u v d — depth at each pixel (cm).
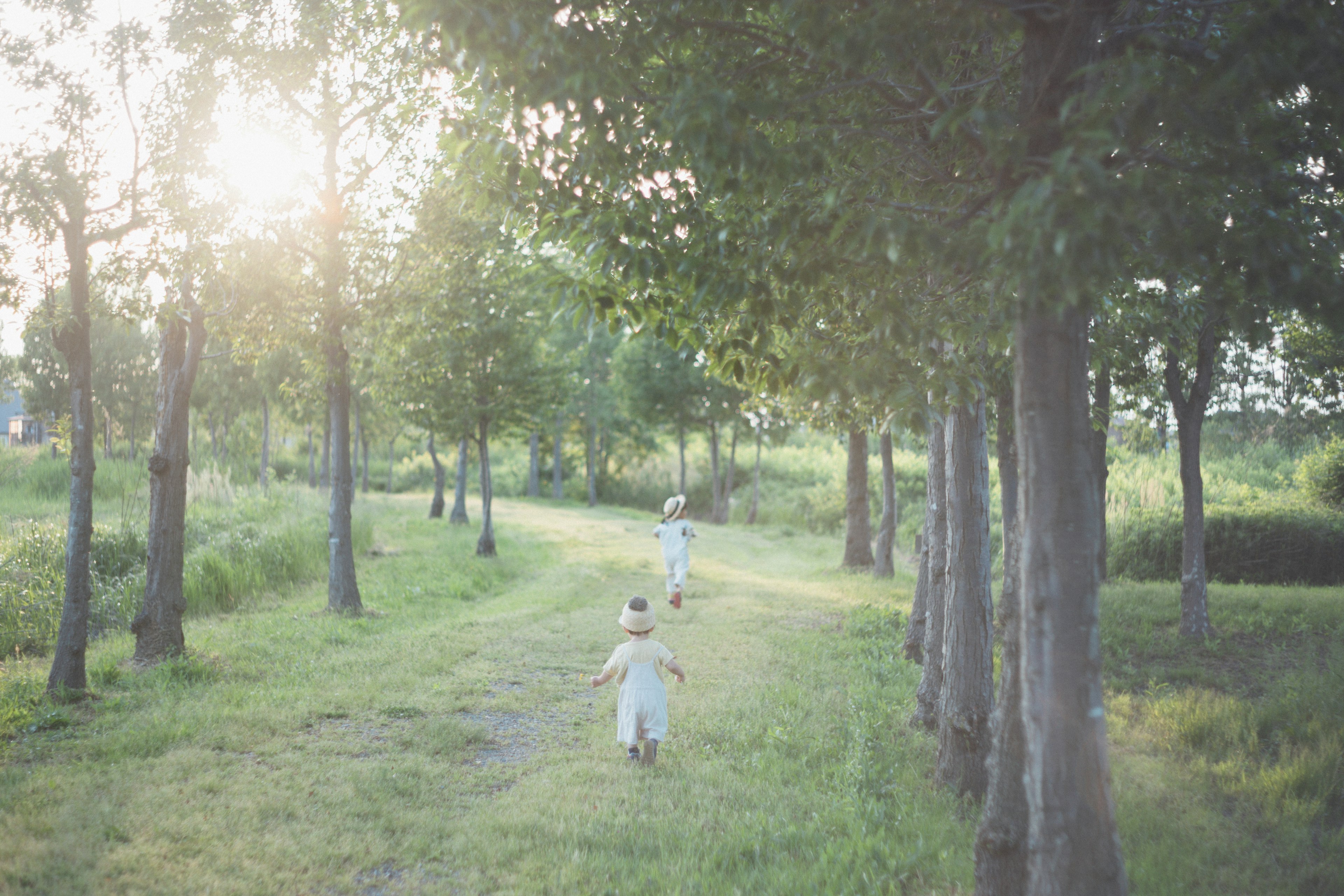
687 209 389
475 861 437
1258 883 420
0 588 977
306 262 1161
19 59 670
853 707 738
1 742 586
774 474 4319
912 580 1681
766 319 371
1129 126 259
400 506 3491
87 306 717
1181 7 318
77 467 711
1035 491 311
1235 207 344
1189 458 998
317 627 1041
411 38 386
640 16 355
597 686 655
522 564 1848
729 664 934
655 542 2427
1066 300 260
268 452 3791
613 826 483
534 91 321
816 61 362
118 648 879
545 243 406
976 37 390
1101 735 305
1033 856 309
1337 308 312
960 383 412
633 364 3638
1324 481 1602
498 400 1948
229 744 603
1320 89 284
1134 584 1415
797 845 461
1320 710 670
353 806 497
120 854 420
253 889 392
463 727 666
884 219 278
